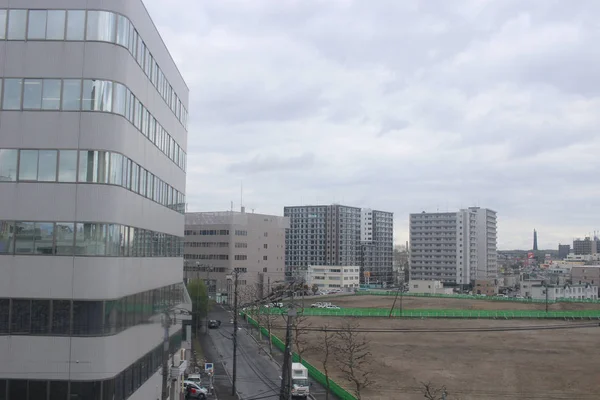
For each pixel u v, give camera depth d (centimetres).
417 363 7181
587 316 12338
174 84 4078
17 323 2566
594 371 6831
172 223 4053
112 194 2653
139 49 3023
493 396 5512
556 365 7181
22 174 2622
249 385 5616
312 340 8575
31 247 2594
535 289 18262
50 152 2633
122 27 2745
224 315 11862
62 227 2605
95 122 2641
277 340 7969
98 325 2586
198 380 5297
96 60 2669
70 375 2552
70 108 2650
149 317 3344
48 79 2664
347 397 4891
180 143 4359
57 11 2692
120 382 2728
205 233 16225
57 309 2573
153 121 3394
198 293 8988
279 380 5844
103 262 2609
